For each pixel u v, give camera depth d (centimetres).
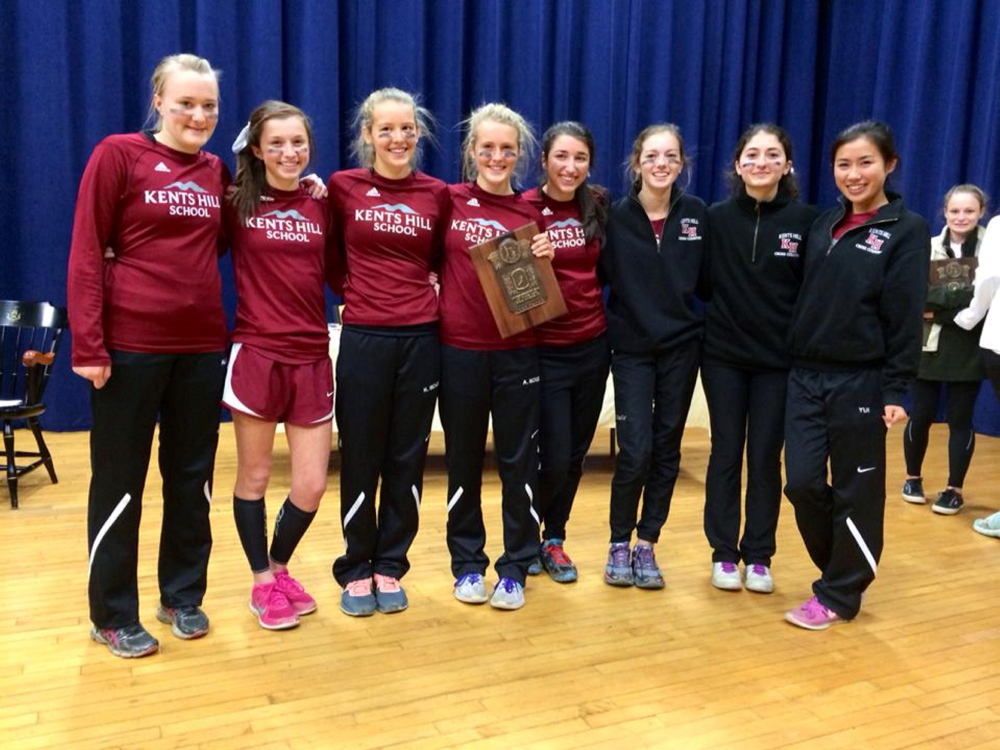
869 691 195
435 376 226
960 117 541
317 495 221
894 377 218
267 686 191
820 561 246
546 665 205
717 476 256
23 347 443
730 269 245
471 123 233
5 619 221
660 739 174
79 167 451
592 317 246
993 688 198
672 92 590
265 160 202
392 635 219
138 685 190
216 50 466
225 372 207
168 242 189
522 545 244
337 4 487
